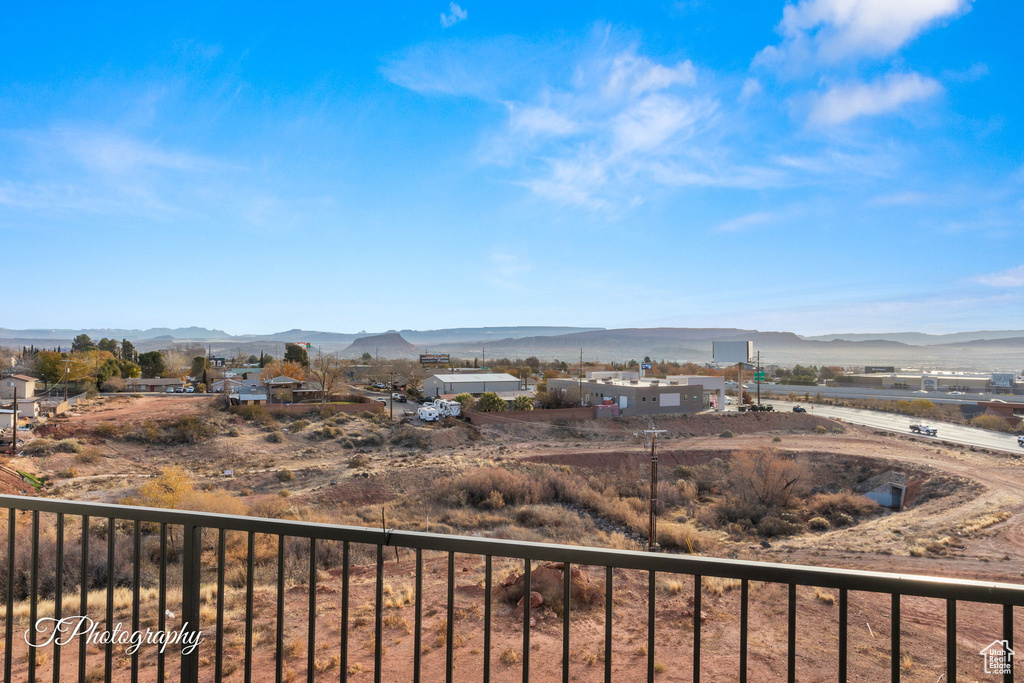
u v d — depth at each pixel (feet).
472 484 113.50
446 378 256.93
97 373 256.52
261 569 41.55
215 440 157.48
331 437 170.50
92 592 31.99
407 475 121.60
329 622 23.67
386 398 258.98
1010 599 6.19
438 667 19.04
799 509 120.98
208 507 82.38
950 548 78.13
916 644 26.96
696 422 209.36
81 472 122.72
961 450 166.09
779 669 21.52
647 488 128.88
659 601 30.09
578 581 28.81
